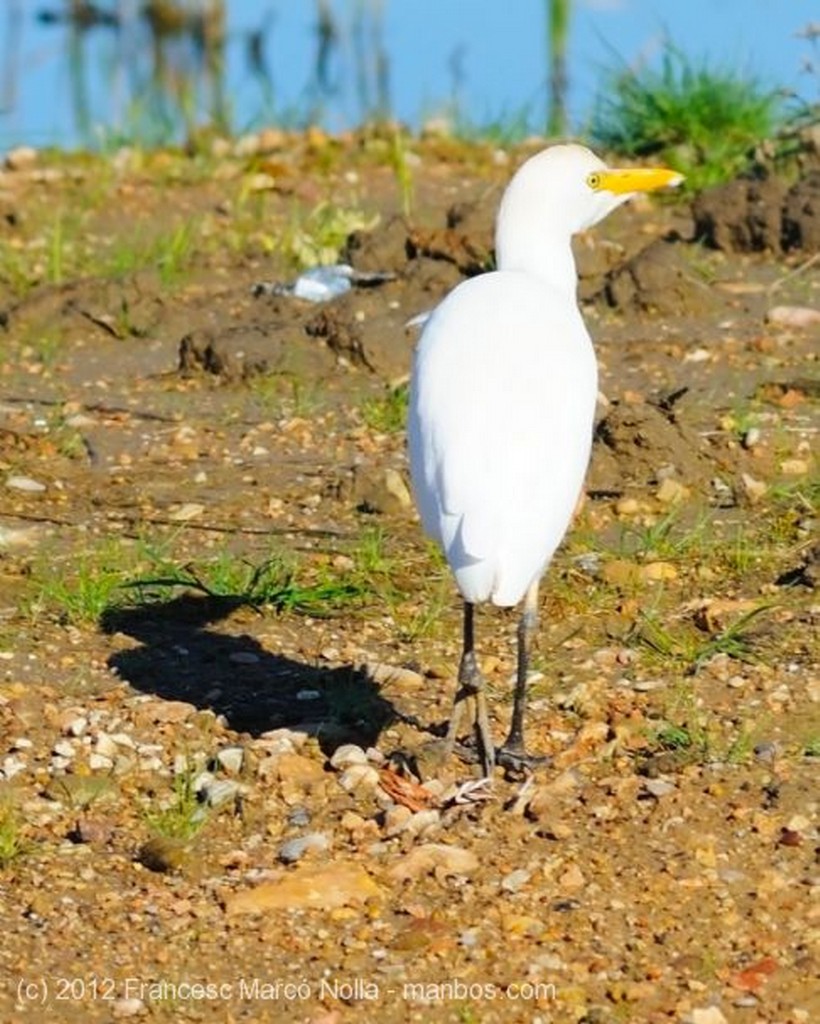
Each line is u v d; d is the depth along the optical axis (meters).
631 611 11.61
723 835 9.34
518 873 9.12
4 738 10.39
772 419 14.05
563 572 12.05
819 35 20.22
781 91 20.05
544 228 10.76
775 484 13.12
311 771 10.04
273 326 15.88
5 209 19.92
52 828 9.67
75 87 26.44
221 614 11.81
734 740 10.16
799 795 9.59
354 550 12.52
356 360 15.48
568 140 21.95
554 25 23.77
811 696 10.57
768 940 8.59
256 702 10.85
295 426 14.47
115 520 13.04
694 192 19.72
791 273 17.12
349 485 13.21
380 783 9.97
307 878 9.07
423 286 16.58
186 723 10.54
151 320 16.67
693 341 15.77
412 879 9.12
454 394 9.56
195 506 13.18
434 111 23.44
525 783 9.91
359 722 10.59
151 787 10.01
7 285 17.84
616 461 13.36
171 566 12.25
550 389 9.62
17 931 8.81
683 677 10.87
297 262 18.22
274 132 22.97
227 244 18.91
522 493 9.26
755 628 11.29
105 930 8.83
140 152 22.36
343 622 11.71
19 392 15.36
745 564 12.08
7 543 12.66
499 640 11.42
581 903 8.88
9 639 11.45
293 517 13.03
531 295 10.19
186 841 9.44
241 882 9.17
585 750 10.21
